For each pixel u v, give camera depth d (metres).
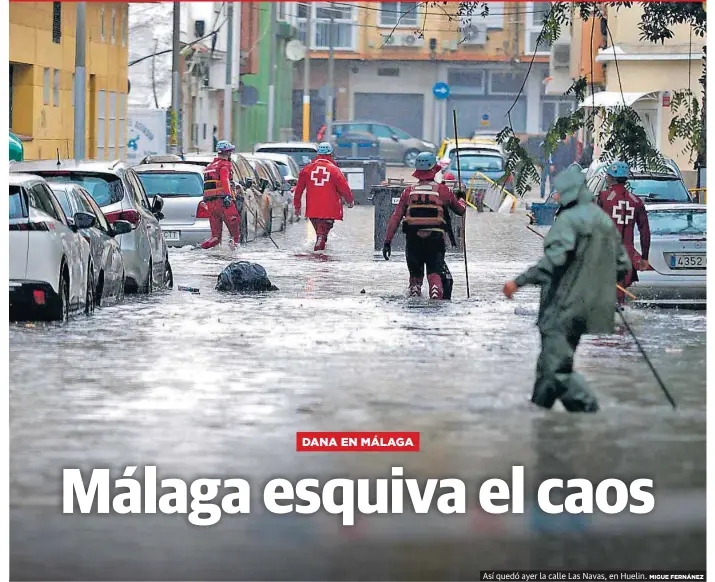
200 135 107.50
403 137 140.25
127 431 17.55
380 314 30.50
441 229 33.69
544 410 19.22
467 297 34.28
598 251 18.91
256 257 46.59
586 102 75.25
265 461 16.05
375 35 152.12
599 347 25.73
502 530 13.59
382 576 12.12
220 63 109.62
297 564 12.45
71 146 76.62
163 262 36.81
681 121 43.41
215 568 12.27
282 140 144.00
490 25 150.75
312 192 49.81
